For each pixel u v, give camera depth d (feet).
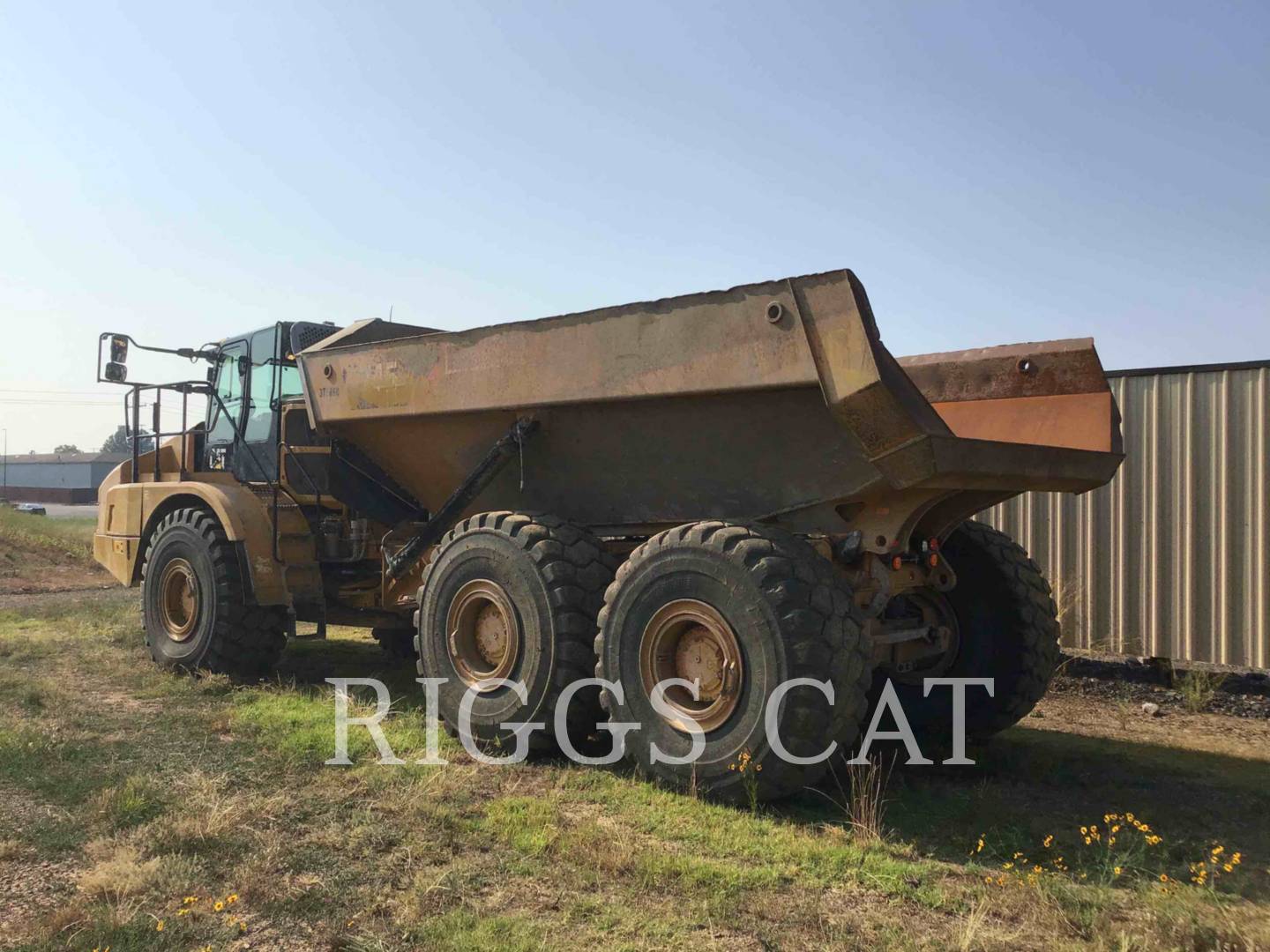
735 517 16.62
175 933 9.58
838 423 14.65
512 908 10.37
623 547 18.35
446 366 19.51
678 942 9.59
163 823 12.46
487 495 20.54
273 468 24.76
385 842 12.25
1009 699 18.29
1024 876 11.51
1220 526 24.17
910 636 17.29
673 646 15.24
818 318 14.11
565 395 17.37
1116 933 10.06
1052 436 18.42
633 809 13.83
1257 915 10.51
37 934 9.48
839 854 12.07
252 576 22.68
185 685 22.24
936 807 14.56
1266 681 23.34
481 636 17.98
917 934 9.91
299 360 22.81
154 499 26.20
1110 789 15.71
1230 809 14.70
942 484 14.33
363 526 23.56
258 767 15.38
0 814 13.10
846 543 15.12
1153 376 25.35
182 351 26.58
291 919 10.05
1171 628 24.75
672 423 16.58
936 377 20.27
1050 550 26.76
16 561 58.90
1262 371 23.72
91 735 17.34
